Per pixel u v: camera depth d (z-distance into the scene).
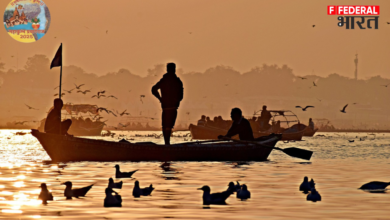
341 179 57.25
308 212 37.53
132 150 76.56
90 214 36.50
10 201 41.38
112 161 76.31
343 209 38.66
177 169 66.25
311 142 166.00
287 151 74.38
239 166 71.12
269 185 51.50
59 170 64.38
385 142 168.12
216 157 79.12
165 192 46.41
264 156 83.25
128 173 57.09
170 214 36.62
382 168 70.25
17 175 58.94
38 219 34.81
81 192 43.62
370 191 47.78
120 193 45.81
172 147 77.38
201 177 57.72
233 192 42.50
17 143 152.75
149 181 54.00
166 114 82.19
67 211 37.50
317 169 68.19
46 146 75.06
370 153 105.00
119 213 36.91
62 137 75.06
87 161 76.06
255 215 36.44
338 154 101.56
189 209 38.50
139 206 39.56
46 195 41.75
